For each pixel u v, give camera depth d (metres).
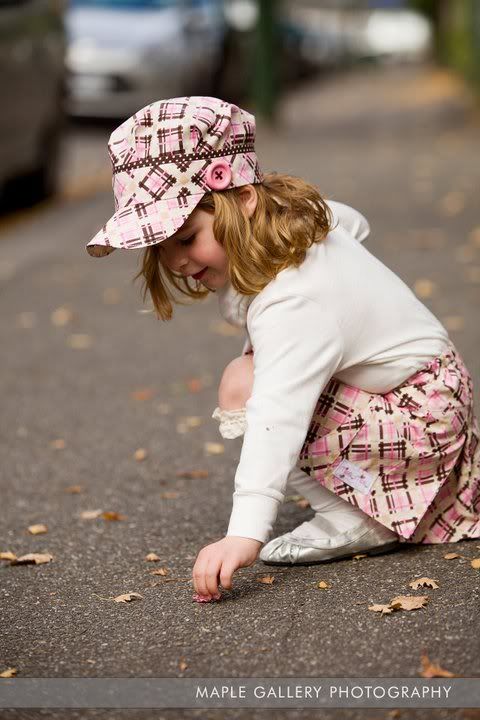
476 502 3.85
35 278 9.56
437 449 3.65
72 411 6.01
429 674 2.93
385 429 3.61
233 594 3.55
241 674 3.02
